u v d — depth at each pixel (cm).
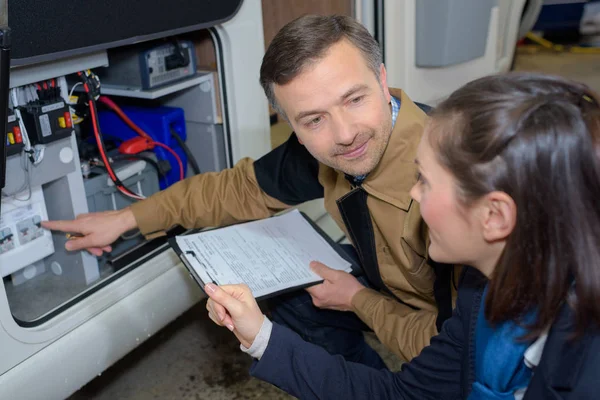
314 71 95
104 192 148
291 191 136
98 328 127
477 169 63
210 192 137
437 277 111
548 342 67
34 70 113
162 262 141
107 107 163
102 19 112
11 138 112
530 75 65
